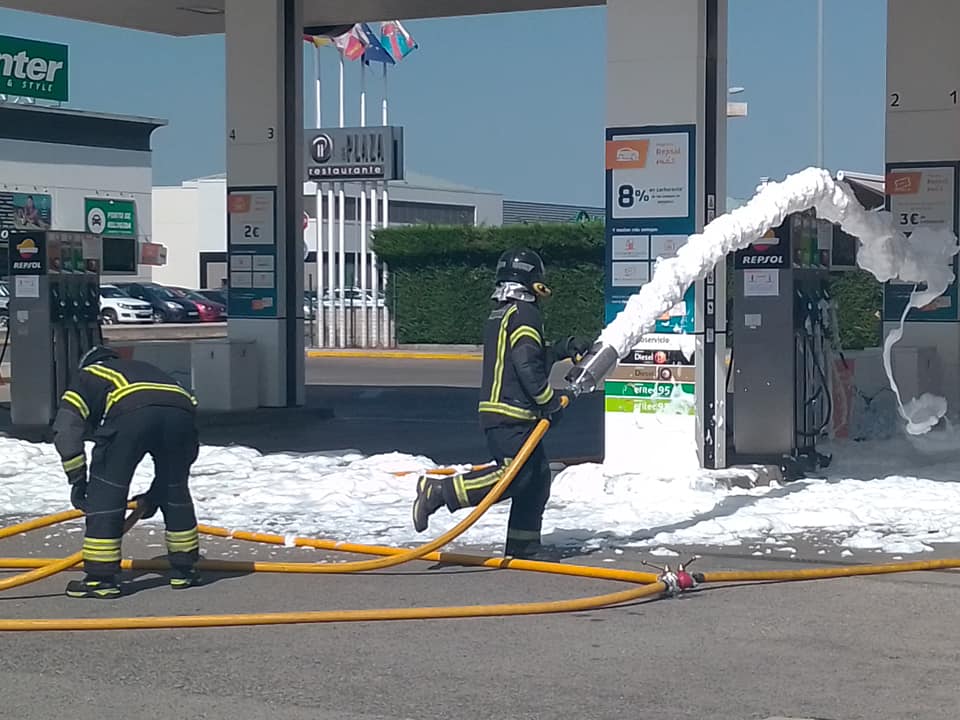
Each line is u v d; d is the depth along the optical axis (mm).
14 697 6543
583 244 37719
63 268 17438
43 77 54781
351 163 40000
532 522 9445
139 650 7367
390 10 21156
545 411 9086
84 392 8500
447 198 70125
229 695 6570
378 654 7273
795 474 13008
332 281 40438
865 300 35469
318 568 9203
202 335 45000
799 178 11172
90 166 56500
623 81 12766
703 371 12555
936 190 17094
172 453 8648
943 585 8836
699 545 10055
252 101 18609
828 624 7871
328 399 23047
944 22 16938
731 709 6316
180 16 21500
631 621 7949
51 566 8547
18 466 14148
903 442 15031
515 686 6691
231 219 18891
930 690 6605
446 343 39875
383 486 12500
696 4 12469
